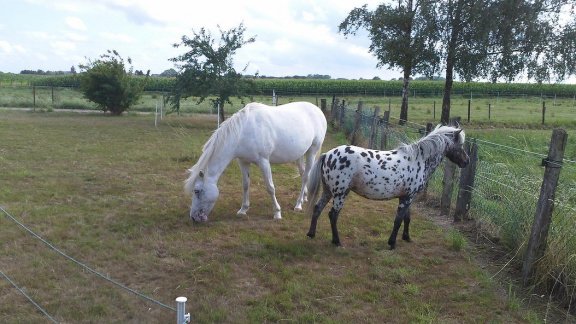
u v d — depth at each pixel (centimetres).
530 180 597
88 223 646
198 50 1942
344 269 528
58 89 4119
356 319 421
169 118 2261
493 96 4731
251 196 829
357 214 736
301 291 466
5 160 1034
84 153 1177
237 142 639
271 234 630
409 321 420
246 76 2242
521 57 2255
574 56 2200
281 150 679
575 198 523
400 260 553
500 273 528
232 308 432
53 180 873
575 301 448
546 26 2173
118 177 929
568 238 471
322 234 635
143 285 472
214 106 2045
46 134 1498
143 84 2480
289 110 712
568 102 3953
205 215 645
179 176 962
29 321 395
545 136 1775
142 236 601
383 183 557
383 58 2388
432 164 589
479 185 702
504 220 606
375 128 1203
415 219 722
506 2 2089
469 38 2183
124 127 1797
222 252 561
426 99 4294
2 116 2083
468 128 2258
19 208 690
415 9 2295
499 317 431
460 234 649
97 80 2373
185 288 468
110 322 401
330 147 1427
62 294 445
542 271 482
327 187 585
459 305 451
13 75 7588
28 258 519
